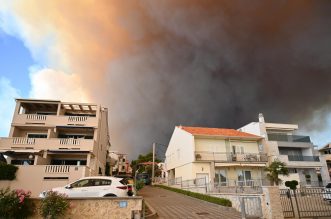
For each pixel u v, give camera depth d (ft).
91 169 79.36
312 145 128.57
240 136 107.55
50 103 90.27
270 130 130.72
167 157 140.97
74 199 32.17
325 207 52.11
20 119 85.20
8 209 28.81
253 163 100.73
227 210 50.31
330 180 116.67
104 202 32.99
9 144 78.95
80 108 96.37
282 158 112.47
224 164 97.50
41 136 87.61
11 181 66.28
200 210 51.03
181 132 114.11
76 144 82.33
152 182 156.76
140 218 33.42
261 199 41.57
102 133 103.76
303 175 115.85
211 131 114.73
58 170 70.03
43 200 30.50
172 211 49.90
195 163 96.99
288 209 49.32
